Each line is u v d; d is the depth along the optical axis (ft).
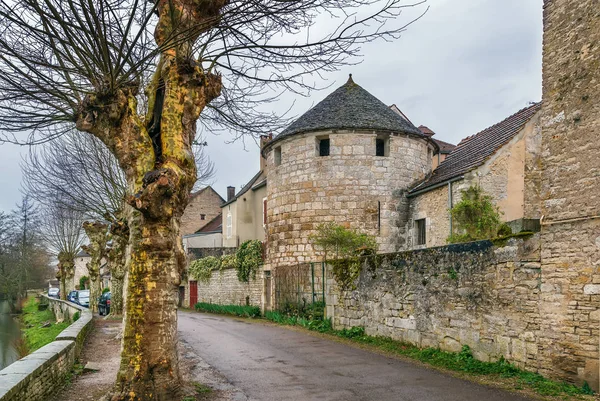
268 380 28.84
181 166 24.29
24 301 177.78
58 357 26.53
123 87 24.20
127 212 24.61
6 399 17.42
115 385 22.66
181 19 23.90
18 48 23.12
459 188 53.21
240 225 115.75
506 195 51.75
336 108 70.18
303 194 68.13
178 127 24.71
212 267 102.89
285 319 63.26
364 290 46.34
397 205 66.80
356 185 66.39
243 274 85.35
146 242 23.00
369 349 39.81
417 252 38.63
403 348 38.65
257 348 41.45
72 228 123.54
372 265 45.11
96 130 24.32
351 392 25.82
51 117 25.09
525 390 25.09
